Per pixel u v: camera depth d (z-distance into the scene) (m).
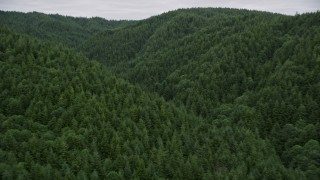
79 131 106.25
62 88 131.25
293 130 116.50
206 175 91.19
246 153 104.75
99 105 122.62
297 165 102.50
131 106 127.56
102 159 99.62
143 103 135.38
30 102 119.50
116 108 128.88
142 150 103.06
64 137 99.88
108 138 105.88
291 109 129.00
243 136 114.38
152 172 91.25
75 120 110.00
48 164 84.19
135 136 110.44
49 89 126.56
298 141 112.31
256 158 101.12
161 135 117.00
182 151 105.75
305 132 113.06
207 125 127.06
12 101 115.06
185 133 115.94
